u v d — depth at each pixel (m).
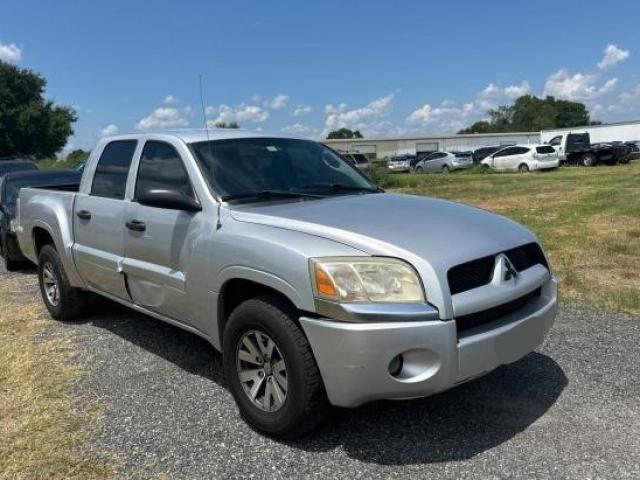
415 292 3.04
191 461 3.31
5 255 9.01
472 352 3.09
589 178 24.16
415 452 3.32
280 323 3.29
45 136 59.00
